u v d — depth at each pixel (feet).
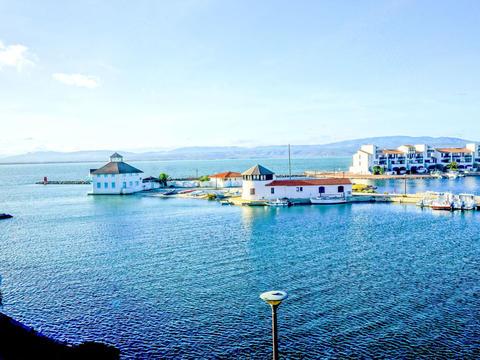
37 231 227.40
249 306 109.81
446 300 110.93
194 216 270.87
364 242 181.68
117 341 92.73
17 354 75.66
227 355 86.22
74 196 443.32
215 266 146.92
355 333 93.71
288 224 232.53
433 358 83.20
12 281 134.00
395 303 109.60
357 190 411.54
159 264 150.92
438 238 187.83
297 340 91.35
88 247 182.19
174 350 88.63
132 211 304.71
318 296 115.75
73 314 107.04
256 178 336.29
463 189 441.27
